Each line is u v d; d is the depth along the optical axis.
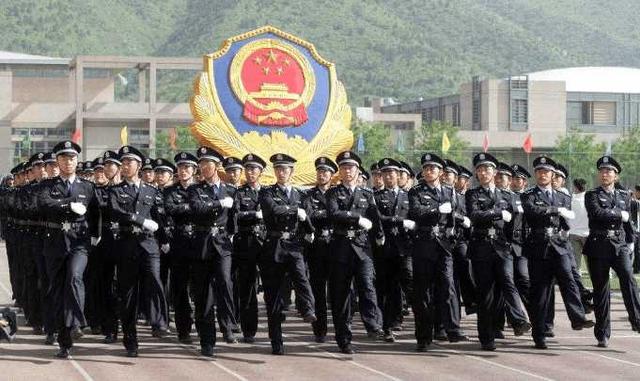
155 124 114.88
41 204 16.47
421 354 17.19
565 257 18.00
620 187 18.61
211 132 24.83
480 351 17.55
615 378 14.93
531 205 18.06
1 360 16.14
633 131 119.06
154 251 17.19
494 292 18.72
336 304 17.30
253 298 18.44
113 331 18.28
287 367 15.77
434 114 160.25
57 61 125.38
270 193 17.14
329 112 25.84
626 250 18.09
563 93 140.62
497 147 131.00
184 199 17.58
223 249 17.30
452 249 18.34
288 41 25.97
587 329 20.50
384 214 19.48
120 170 19.14
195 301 17.11
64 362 16.03
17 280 22.02
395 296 19.45
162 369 15.48
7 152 111.44
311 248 18.50
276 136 25.20
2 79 114.75
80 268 16.38
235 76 25.28
